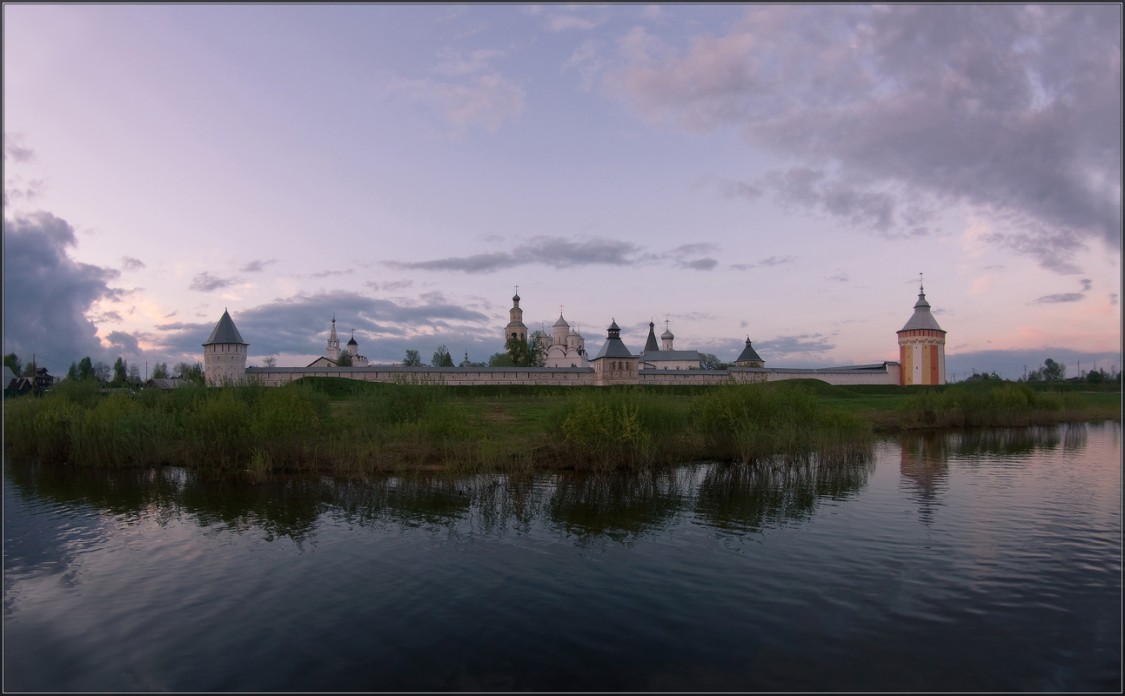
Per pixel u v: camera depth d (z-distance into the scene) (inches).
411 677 327.3
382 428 927.7
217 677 329.4
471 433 936.3
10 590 443.5
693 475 823.1
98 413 940.0
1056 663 337.4
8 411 1036.5
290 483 767.7
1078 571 469.4
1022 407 1558.8
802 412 999.0
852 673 327.9
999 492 734.5
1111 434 1368.1
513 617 395.9
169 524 599.5
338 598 426.6
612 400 864.9
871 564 484.7
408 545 535.8
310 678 327.3
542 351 4094.5
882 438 1283.2
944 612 399.5
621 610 404.8
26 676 331.3
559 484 765.3
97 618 398.9
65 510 650.2
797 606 409.1
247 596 430.9
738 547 527.5
